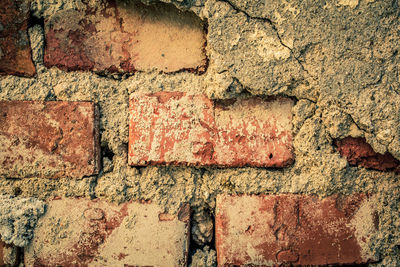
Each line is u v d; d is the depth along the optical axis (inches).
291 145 31.8
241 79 31.0
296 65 30.9
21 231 31.5
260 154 31.8
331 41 30.8
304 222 31.7
